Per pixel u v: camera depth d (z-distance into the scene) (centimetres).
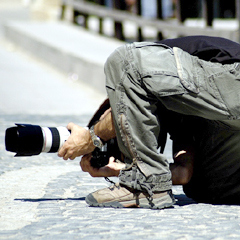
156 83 852
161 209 927
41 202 970
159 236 755
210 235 764
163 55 876
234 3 4975
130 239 739
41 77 3350
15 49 4591
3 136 1709
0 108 2317
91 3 5425
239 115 875
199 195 1015
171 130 991
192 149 984
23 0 7406
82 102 2591
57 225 810
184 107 871
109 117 906
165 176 905
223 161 963
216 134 943
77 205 949
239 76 872
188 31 3108
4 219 846
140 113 873
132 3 5466
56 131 935
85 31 5000
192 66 878
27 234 761
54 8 5925
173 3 5275
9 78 3228
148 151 887
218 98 870
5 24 5228
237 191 980
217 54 910
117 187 937
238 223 835
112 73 891
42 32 4656
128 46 892
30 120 2022
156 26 3678
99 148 970
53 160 1427
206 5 3044
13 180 1171
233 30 2517
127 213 890
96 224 816
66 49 3600
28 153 923
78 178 1209
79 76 3253
